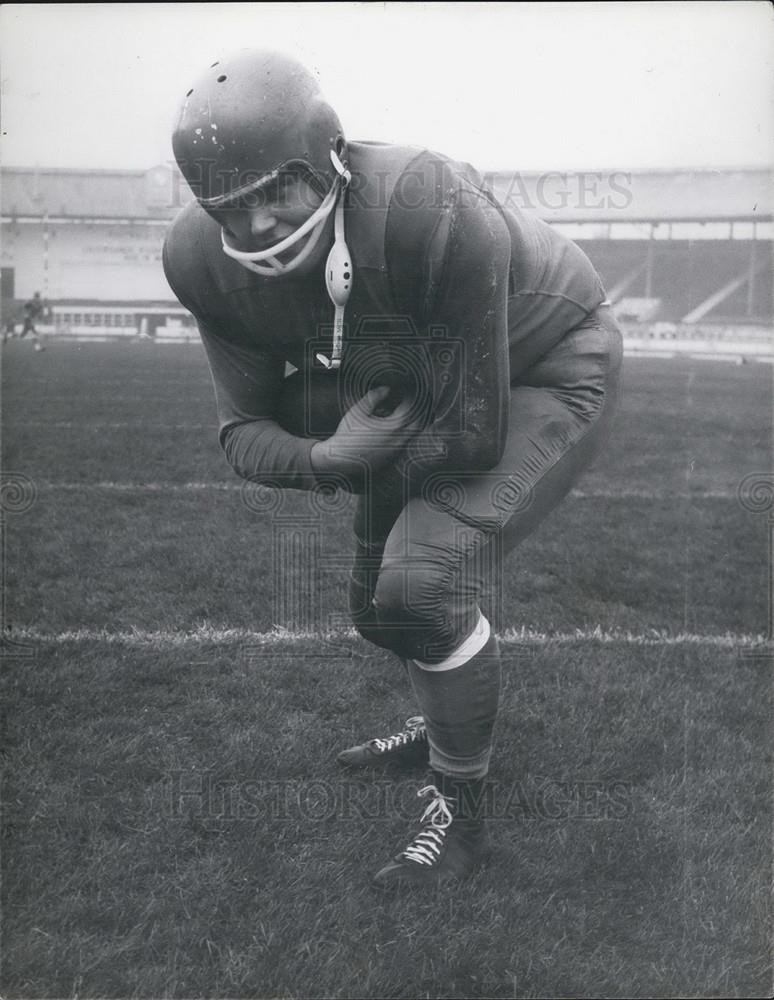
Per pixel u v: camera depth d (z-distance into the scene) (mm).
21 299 17281
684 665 2801
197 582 3389
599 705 2512
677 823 1989
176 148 1476
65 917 1686
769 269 13867
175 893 1753
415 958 1587
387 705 2490
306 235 1520
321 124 1476
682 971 1584
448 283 1512
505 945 1623
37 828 1938
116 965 1584
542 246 1802
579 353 1824
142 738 2295
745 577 3594
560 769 2188
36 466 5266
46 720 2379
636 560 3771
